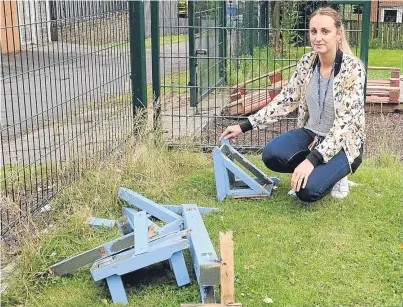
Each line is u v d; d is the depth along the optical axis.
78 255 3.77
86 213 4.57
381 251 4.13
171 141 6.56
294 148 5.13
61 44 5.69
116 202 4.91
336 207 4.89
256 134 7.55
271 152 5.17
